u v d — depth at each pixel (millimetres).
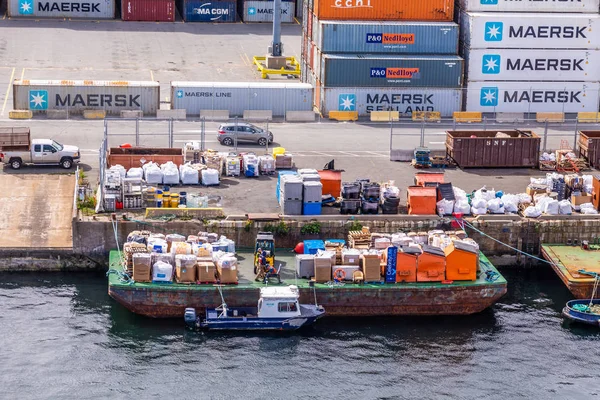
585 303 180625
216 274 176625
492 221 197375
